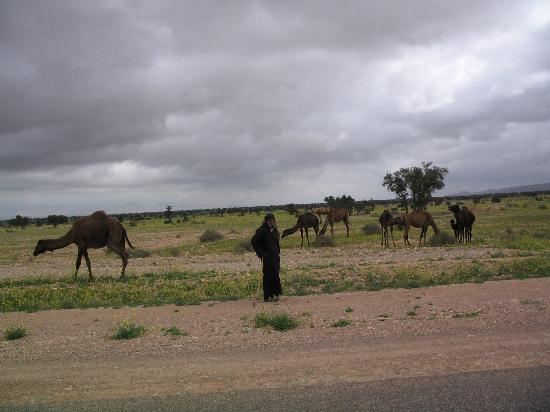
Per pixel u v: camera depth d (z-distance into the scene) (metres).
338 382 6.54
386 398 5.94
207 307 12.62
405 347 8.07
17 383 7.16
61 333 10.50
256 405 5.90
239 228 66.50
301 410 5.71
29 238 66.06
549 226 43.38
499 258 20.56
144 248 40.16
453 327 9.28
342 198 85.50
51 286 18.05
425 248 27.12
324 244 31.91
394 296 12.83
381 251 26.61
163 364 7.81
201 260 26.75
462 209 28.98
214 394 6.32
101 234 19.36
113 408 5.99
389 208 111.62
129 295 14.89
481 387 6.14
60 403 6.24
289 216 98.06
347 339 8.85
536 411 5.48
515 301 11.38
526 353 7.39
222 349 8.60
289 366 7.33
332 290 14.32
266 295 12.98
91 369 7.74
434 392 6.05
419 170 61.56
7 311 13.38
